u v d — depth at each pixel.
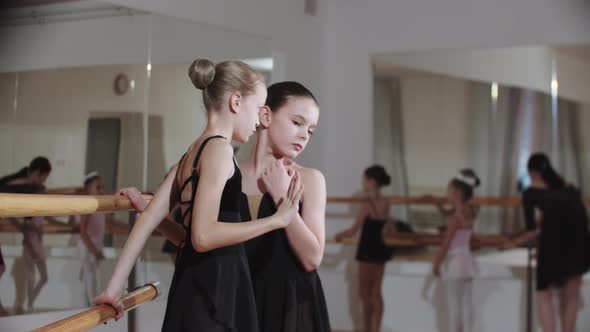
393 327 5.42
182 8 4.27
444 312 5.30
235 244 1.55
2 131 3.76
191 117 4.18
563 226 4.89
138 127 4.11
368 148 5.65
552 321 4.88
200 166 1.48
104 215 3.94
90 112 4.01
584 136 5.16
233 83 1.58
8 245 3.53
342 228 5.65
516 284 5.18
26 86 3.83
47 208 1.23
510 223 5.27
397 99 5.61
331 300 5.57
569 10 5.21
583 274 5.02
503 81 5.36
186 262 1.51
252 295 1.55
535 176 5.05
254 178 1.89
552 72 5.23
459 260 5.08
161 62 4.16
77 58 3.97
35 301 3.61
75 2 3.96
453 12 5.46
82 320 1.33
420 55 5.55
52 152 3.91
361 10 5.70
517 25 5.31
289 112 1.89
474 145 5.42
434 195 5.48
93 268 3.88
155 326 2.97
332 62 5.76
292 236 1.77
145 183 4.11
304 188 1.90
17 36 3.80
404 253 5.42
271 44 4.92
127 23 4.06
